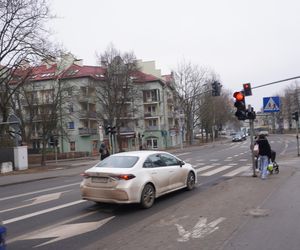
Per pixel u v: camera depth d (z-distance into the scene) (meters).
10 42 28.41
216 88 34.62
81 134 61.25
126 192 9.33
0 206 11.70
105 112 52.88
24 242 6.93
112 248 6.11
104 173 9.61
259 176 14.58
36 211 10.22
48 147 60.28
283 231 6.56
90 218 8.81
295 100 92.88
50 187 16.70
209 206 9.02
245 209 8.45
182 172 11.92
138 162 10.07
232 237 6.31
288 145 44.53
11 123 31.08
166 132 74.06
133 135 70.31
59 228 7.93
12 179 22.78
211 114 76.12
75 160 47.31
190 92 67.38
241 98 14.77
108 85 51.50
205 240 6.22
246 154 33.19
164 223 7.59
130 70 51.81
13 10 27.58
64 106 49.69
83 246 6.41
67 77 41.91
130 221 8.24
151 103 74.19
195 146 65.12
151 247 6.00
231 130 143.50
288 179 13.22
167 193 11.14
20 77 35.06
